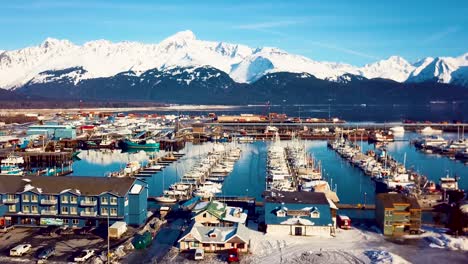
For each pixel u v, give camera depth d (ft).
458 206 337.72
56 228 309.63
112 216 314.96
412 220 307.37
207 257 267.39
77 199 318.04
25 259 262.47
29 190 319.68
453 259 261.85
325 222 303.89
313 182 467.52
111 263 256.73
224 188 481.46
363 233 309.83
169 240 296.71
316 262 257.55
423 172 590.96
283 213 309.42
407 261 258.16
